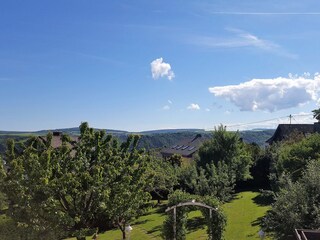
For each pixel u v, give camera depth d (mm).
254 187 48250
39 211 19094
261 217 29938
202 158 43844
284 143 46156
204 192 33062
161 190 43125
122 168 22734
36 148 21438
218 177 34219
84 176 20125
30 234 19203
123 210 23328
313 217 17422
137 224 33688
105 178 21562
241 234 25734
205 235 27141
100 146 22188
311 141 28891
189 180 37219
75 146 21984
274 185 29594
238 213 32625
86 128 22250
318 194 17922
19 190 19047
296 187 18328
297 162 28109
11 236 19234
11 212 19359
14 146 21250
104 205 20812
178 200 22969
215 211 23047
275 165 33812
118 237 29484
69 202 21156
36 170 19109
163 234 23344
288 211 17750
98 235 31047
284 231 18062
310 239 13898
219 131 43750
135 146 24250
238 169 43438
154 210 39844
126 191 22297
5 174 19516
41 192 19078
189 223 31641
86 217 21266
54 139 46188
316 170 18922
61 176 20188
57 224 19359
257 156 48938
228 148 43250
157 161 43469
